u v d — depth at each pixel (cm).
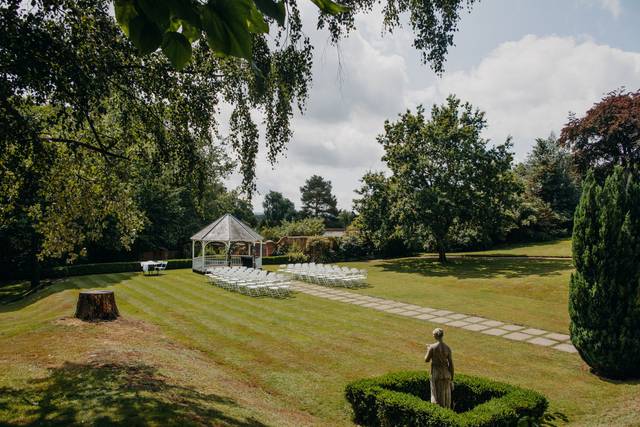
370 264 3431
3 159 643
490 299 1883
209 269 2803
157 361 919
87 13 625
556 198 4550
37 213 998
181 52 137
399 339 1255
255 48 739
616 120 3116
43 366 815
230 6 118
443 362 737
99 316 1306
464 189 3033
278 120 805
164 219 3606
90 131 885
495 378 964
